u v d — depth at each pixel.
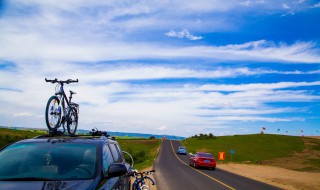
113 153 5.73
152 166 29.09
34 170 4.05
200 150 81.88
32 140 4.85
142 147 92.12
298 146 86.44
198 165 28.08
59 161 4.25
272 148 83.56
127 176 6.32
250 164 42.59
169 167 28.56
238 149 82.94
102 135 5.96
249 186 16.59
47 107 6.60
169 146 93.62
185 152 63.38
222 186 15.71
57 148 4.55
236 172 27.23
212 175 22.20
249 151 77.31
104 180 4.21
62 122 7.45
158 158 46.53
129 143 107.06
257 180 20.67
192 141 117.00
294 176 25.48
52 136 5.51
